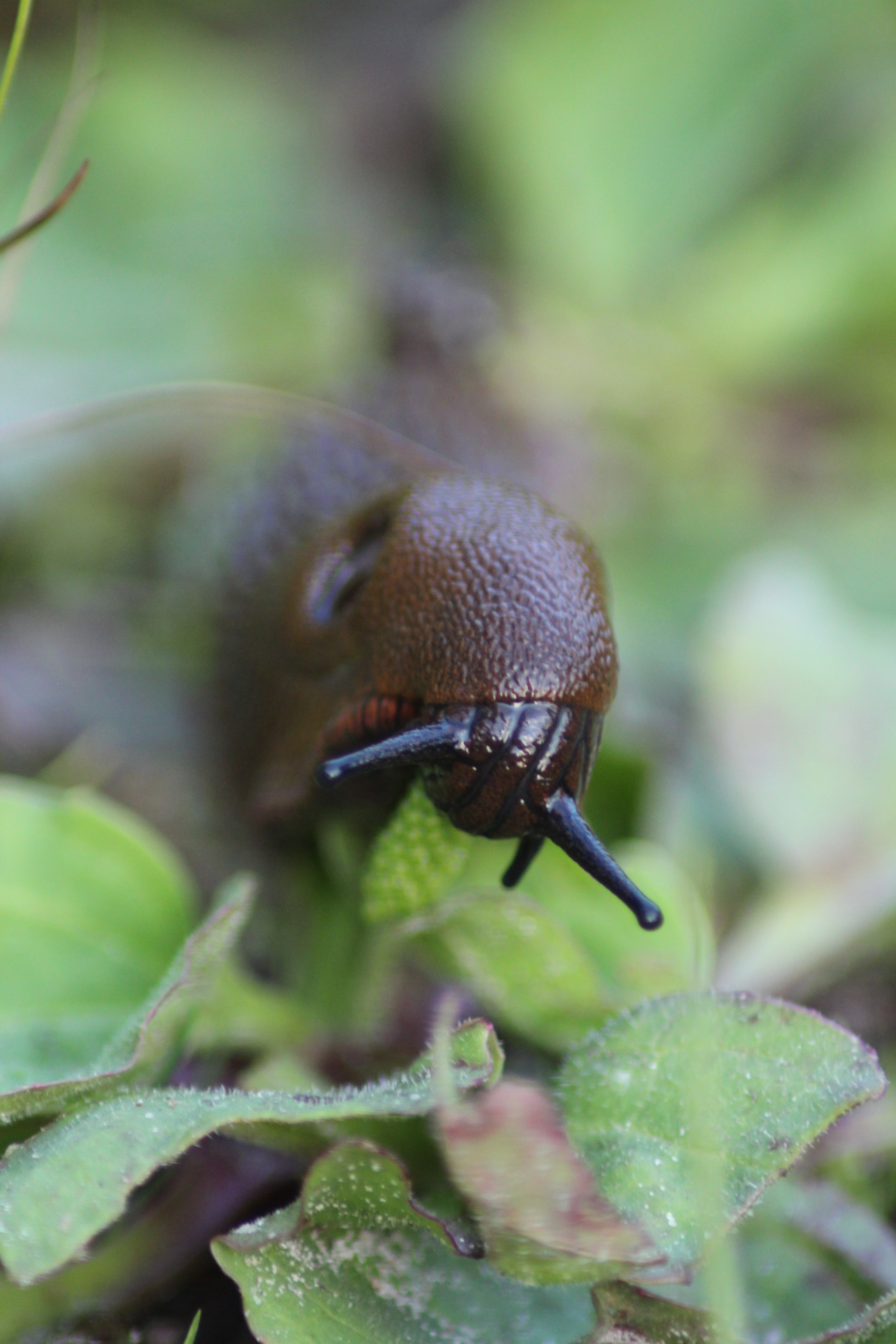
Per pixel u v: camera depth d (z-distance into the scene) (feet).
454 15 2.12
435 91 2.00
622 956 0.94
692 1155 0.85
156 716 1.10
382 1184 0.84
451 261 1.53
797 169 1.73
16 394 1.36
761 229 1.64
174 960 0.90
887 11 1.73
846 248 1.53
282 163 1.82
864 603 1.26
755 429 1.50
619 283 1.63
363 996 0.93
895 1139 0.92
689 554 1.32
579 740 0.88
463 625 0.88
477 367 1.25
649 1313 0.84
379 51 2.12
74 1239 0.82
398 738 0.87
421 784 0.90
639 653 1.18
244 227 1.71
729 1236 0.85
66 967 0.91
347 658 0.91
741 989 0.96
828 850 1.01
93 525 1.32
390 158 1.97
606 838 1.00
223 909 0.88
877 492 1.42
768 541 1.33
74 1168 0.83
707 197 1.69
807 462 1.47
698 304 1.55
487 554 0.89
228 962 0.92
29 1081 0.89
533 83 1.74
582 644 0.88
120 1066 0.86
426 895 0.90
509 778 0.87
